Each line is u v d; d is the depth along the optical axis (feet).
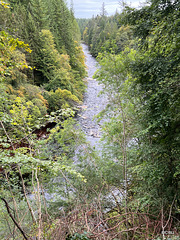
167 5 11.82
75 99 68.18
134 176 19.85
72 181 20.03
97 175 20.10
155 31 13.42
